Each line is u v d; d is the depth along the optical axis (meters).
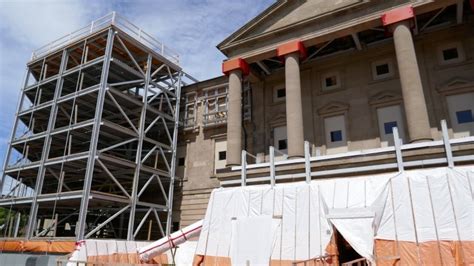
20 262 22.28
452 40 21.95
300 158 19.25
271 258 14.97
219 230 16.92
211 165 29.20
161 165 31.25
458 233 12.15
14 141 29.34
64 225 33.34
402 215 13.20
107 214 29.30
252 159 26.73
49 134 26.50
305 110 25.58
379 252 13.03
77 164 25.41
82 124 24.56
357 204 14.27
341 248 15.80
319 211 14.80
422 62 22.31
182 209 29.22
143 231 29.92
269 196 16.38
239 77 25.42
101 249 19.66
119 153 30.67
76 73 27.84
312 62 26.56
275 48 24.25
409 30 20.03
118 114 29.33
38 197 24.88
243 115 28.30
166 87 32.34
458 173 12.92
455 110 20.84
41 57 30.88
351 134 23.44
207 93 31.73
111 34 26.36
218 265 16.08
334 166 17.05
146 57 30.02
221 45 26.86
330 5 23.58
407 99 18.53
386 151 15.91
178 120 31.25
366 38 24.81
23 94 31.53
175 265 19.81
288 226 15.23
